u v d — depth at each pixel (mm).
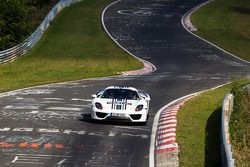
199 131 76625
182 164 58094
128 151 64562
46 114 88312
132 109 80375
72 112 91562
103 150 64562
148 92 121000
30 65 172500
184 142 69000
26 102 101375
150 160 60438
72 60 184875
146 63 180625
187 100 108250
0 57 171625
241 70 169000
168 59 189500
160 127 80250
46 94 113625
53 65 173375
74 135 72438
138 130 77375
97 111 80500
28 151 62438
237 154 66438
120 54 197750
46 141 68125
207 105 102000
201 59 190500
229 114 84875
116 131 76125
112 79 144250
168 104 105375
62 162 58062
